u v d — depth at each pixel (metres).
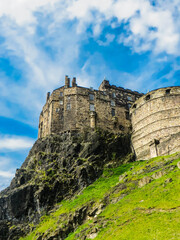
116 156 65.31
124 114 79.06
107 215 37.25
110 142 66.62
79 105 73.69
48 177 57.72
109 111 76.94
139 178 44.25
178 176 37.78
